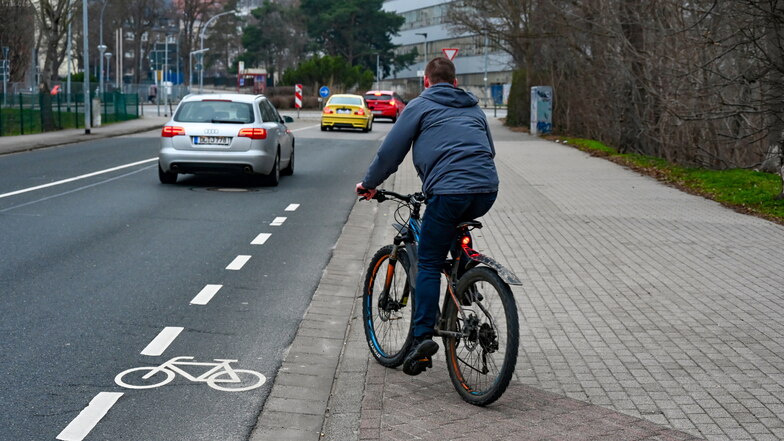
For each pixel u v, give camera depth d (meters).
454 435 6.14
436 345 6.96
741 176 22.12
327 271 12.09
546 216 17.00
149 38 145.62
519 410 6.68
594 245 13.87
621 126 31.86
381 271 8.05
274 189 21.69
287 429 6.38
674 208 18.28
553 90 46.75
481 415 6.56
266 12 146.75
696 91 23.03
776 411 6.69
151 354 8.16
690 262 12.56
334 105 51.12
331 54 138.25
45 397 6.95
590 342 8.57
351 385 7.37
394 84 151.00
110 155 30.25
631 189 21.72
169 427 6.39
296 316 9.67
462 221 6.99
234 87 164.00
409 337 7.52
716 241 14.30
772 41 19.25
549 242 14.11
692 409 6.72
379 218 17.12
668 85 26.11
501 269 6.59
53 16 54.59
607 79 32.47
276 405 6.88
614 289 10.84
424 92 7.16
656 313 9.69
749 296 10.50
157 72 72.88
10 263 12.03
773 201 18.33
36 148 34.06
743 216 17.23
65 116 49.41
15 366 7.70
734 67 23.20
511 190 21.42
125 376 7.51
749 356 8.12
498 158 31.34
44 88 54.72
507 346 6.42
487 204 6.91
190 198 19.39
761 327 9.13
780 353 8.23
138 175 23.70
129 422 6.46
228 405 6.87
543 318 9.46
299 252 13.43
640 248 13.62
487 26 57.53
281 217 17.00
